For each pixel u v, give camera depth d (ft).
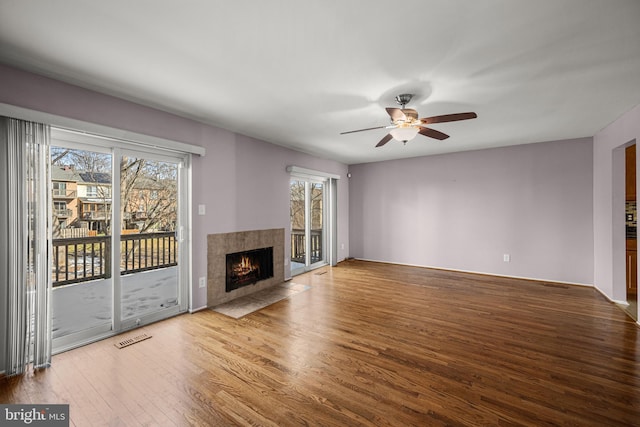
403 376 7.07
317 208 20.11
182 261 11.43
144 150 10.16
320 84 8.44
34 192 7.44
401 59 7.06
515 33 5.99
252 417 5.69
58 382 6.84
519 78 8.04
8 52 6.65
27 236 7.34
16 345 7.20
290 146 16.49
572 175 15.21
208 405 6.04
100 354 8.14
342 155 19.27
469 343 8.82
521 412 5.81
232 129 12.99
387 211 21.22
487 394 6.39
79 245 13.41
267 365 7.57
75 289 13.28
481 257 17.74
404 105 9.35
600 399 6.19
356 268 19.67
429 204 19.45
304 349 8.45
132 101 9.59
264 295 13.73
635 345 8.64
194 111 10.62
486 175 17.46
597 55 6.84
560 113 11.02
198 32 5.99
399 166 20.62
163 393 6.43
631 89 8.76
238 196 13.51
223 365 7.57
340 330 9.78
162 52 6.74
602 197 13.57
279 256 15.94
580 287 14.84
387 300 12.94
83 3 5.06
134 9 5.24
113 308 9.44
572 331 9.66
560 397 6.26
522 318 10.80
